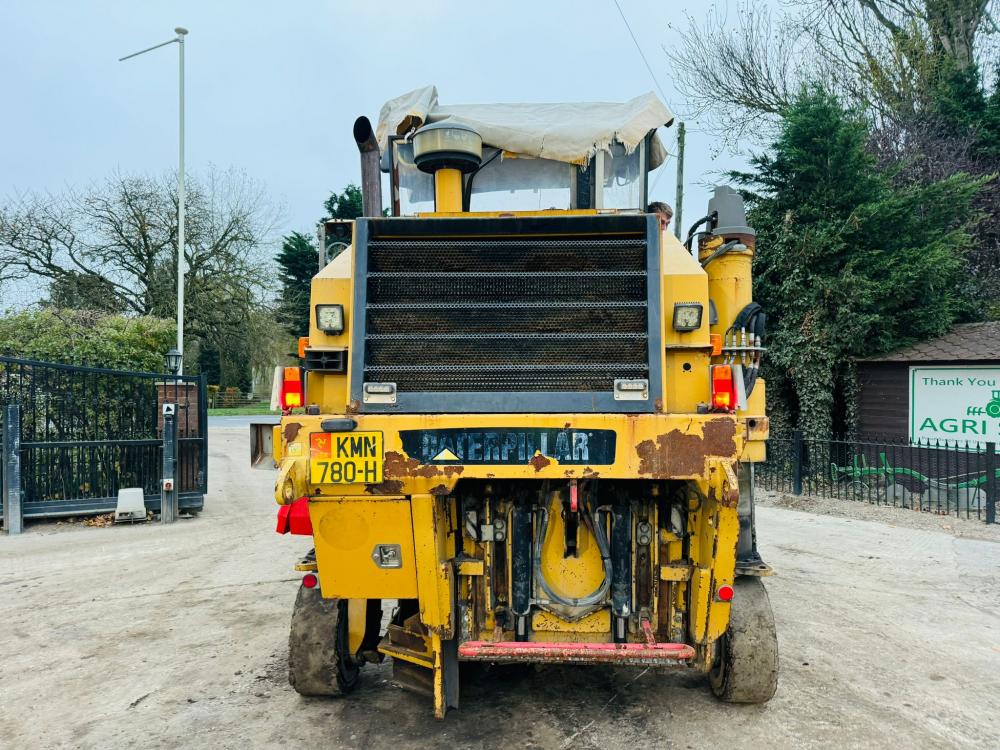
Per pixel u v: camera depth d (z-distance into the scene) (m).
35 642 5.11
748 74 20.84
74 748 3.59
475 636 3.64
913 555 7.81
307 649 3.93
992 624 5.49
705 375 3.46
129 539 8.66
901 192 13.23
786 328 12.81
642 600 3.72
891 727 3.75
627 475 3.19
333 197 34.69
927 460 11.38
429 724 3.80
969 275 15.77
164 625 5.47
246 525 9.55
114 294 29.81
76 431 9.75
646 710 3.94
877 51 20.06
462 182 4.22
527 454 3.22
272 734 3.71
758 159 13.35
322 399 3.55
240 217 31.52
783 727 3.73
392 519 3.30
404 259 3.48
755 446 3.72
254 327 32.34
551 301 3.43
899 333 12.43
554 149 4.21
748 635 3.79
